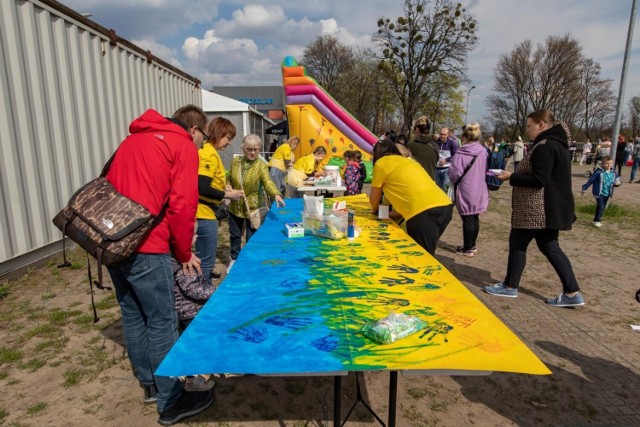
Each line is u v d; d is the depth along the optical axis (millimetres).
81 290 4395
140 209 1947
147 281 2094
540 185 3840
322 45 44844
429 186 3611
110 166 2145
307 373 1427
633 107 45188
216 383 2828
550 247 4074
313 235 3342
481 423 2486
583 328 3674
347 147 9945
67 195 5504
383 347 1546
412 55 33500
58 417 2475
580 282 4836
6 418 2463
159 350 2211
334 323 1742
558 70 43406
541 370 1396
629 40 9016
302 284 2211
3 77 4457
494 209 10094
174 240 2127
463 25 32312
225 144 3693
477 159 5527
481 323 1737
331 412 2561
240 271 2436
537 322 3781
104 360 3068
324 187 6352
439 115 39062
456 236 7105
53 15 5215
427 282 2246
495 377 2959
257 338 1612
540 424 2484
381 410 2578
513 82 46938
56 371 2936
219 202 3686
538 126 3873
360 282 2242
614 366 3090
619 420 2523
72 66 5570
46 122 5102
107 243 1901
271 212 4434
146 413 2514
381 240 3205
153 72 8102
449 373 1462
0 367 2971
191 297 2693
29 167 4832
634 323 3783
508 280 4359
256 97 54406
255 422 2465
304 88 9680
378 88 39719
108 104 6441
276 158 7859
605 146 18109
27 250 4816
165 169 2014
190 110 2787
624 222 8375
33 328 3541
